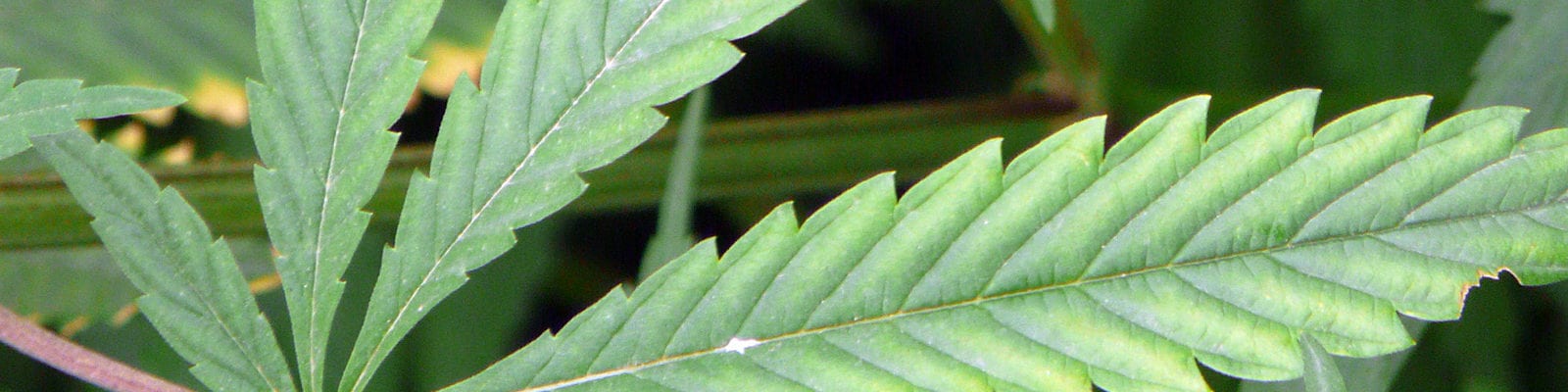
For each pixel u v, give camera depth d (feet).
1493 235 0.69
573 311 1.38
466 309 1.22
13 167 1.05
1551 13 0.81
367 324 0.71
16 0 1.12
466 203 0.70
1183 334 0.69
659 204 1.12
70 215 1.00
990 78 1.35
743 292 0.70
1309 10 1.11
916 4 1.36
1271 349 0.69
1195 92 1.09
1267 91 1.10
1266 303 0.69
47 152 0.71
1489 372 1.01
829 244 0.70
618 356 0.70
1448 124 0.69
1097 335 0.69
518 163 0.70
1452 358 1.01
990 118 1.12
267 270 1.11
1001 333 0.69
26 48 1.11
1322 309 0.69
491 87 0.70
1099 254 0.69
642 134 0.69
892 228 0.70
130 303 1.14
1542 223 0.69
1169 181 0.69
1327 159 0.69
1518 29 0.82
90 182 0.71
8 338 0.71
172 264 0.72
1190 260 0.69
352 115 0.70
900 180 1.15
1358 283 0.69
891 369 0.69
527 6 0.70
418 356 1.21
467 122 0.70
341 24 0.70
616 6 0.70
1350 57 1.09
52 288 1.13
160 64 1.13
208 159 1.16
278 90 0.70
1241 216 0.69
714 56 0.70
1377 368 0.78
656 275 0.70
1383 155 0.69
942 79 1.37
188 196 1.03
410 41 0.70
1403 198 0.69
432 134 1.31
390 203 1.07
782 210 0.70
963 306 0.70
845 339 0.70
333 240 0.71
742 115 1.38
